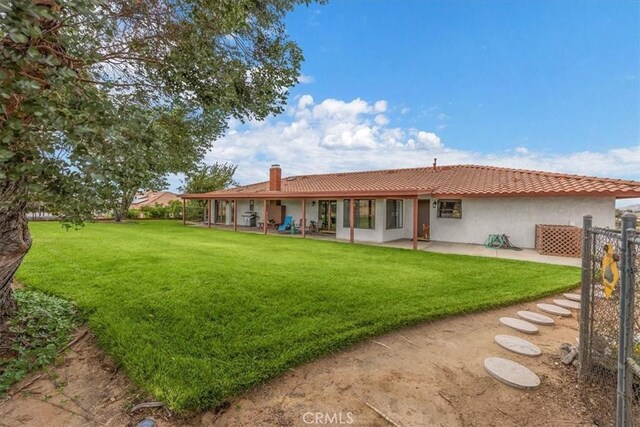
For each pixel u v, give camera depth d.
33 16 1.44
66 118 1.78
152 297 4.79
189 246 10.66
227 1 3.11
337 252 10.07
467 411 2.56
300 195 14.32
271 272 6.68
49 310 4.10
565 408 2.62
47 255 7.92
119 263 7.23
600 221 10.93
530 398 2.74
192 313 4.20
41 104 1.65
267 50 4.13
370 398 2.68
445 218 13.98
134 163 2.45
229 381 2.69
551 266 8.09
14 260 3.18
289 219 18.31
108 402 2.62
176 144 4.76
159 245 10.63
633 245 2.09
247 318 4.09
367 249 11.00
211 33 3.39
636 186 10.27
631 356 2.12
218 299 4.78
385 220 13.66
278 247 11.00
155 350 3.20
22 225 3.10
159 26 3.32
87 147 1.99
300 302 4.73
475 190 12.60
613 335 2.94
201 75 3.62
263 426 2.35
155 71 3.65
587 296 3.04
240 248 10.52
